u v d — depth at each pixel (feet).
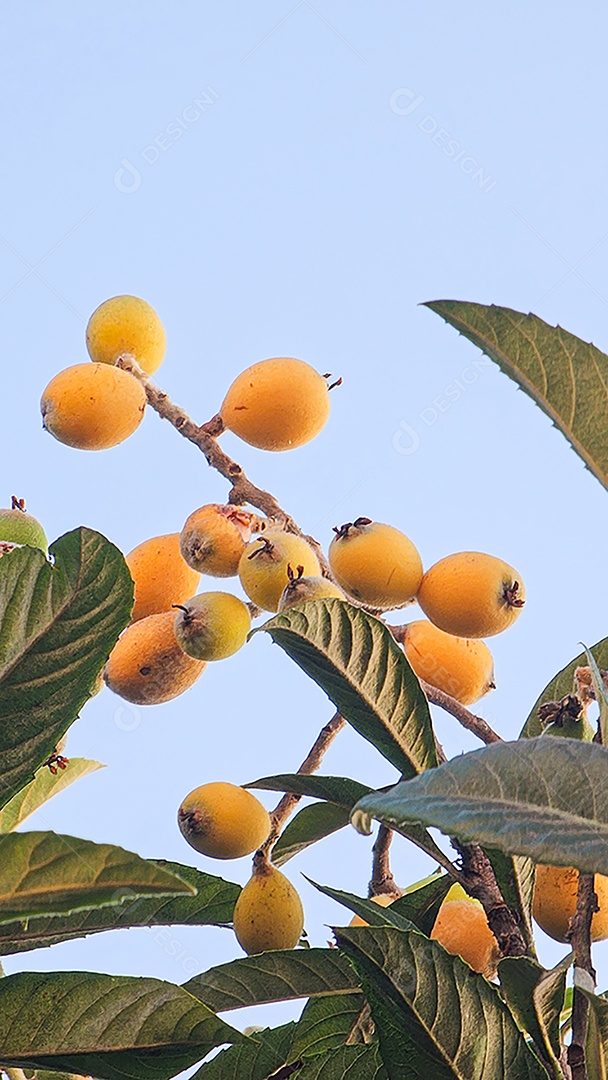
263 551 4.43
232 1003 4.26
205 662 4.53
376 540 4.41
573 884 4.22
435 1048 4.01
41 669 4.00
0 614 3.99
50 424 4.59
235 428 4.59
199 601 4.46
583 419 4.15
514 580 4.41
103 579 4.00
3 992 4.00
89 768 4.55
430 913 4.28
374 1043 4.14
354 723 4.25
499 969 4.01
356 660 4.22
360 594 4.42
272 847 4.42
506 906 4.20
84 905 3.84
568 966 4.01
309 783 4.33
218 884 4.33
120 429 4.60
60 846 3.82
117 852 3.82
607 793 3.85
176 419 4.60
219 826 4.39
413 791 3.85
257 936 4.33
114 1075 4.03
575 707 4.21
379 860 4.39
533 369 4.15
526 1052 4.01
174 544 4.57
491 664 4.51
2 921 3.84
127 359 4.65
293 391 4.57
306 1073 4.14
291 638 4.21
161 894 3.83
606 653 4.30
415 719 4.24
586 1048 3.94
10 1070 4.26
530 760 3.87
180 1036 4.01
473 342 4.16
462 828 3.83
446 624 4.42
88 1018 4.00
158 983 4.00
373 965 4.00
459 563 4.42
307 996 4.26
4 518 4.47
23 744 4.01
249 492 4.56
